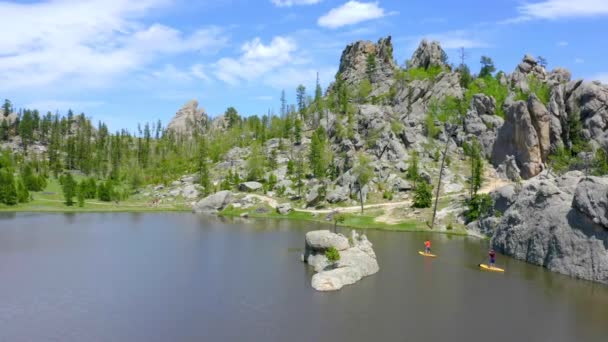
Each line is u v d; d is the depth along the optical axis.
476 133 187.00
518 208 94.25
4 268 77.31
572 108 158.50
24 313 55.47
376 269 77.38
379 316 55.34
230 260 84.94
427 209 138.88
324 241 78.00
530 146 157.12
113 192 199.75
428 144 186.75
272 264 81.81
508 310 58.38
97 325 51.59
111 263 81.75
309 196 166.38
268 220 151.50
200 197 198.12
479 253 94.31
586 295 64.88
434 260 86.75
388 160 182.38
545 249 82.44
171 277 72.19
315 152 188.75
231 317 54.34
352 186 165.25
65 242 103.00
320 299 61.53
